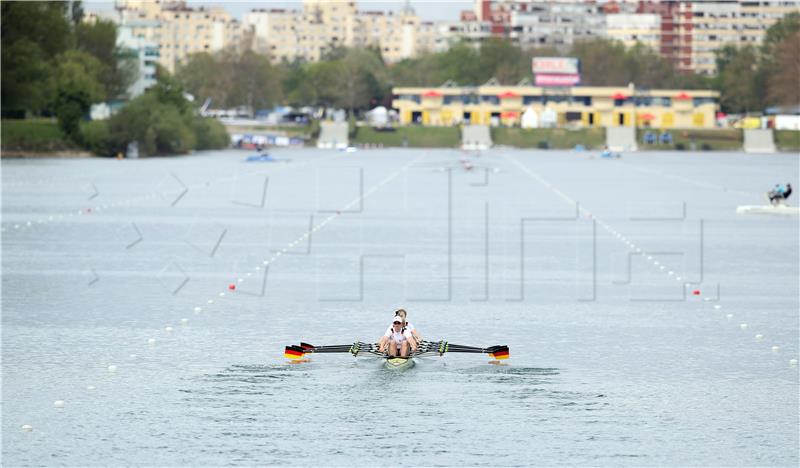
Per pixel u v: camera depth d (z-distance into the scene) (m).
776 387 147.12
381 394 143.25
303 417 134.00
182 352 164.12
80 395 141.88
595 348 168.38
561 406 138.75
